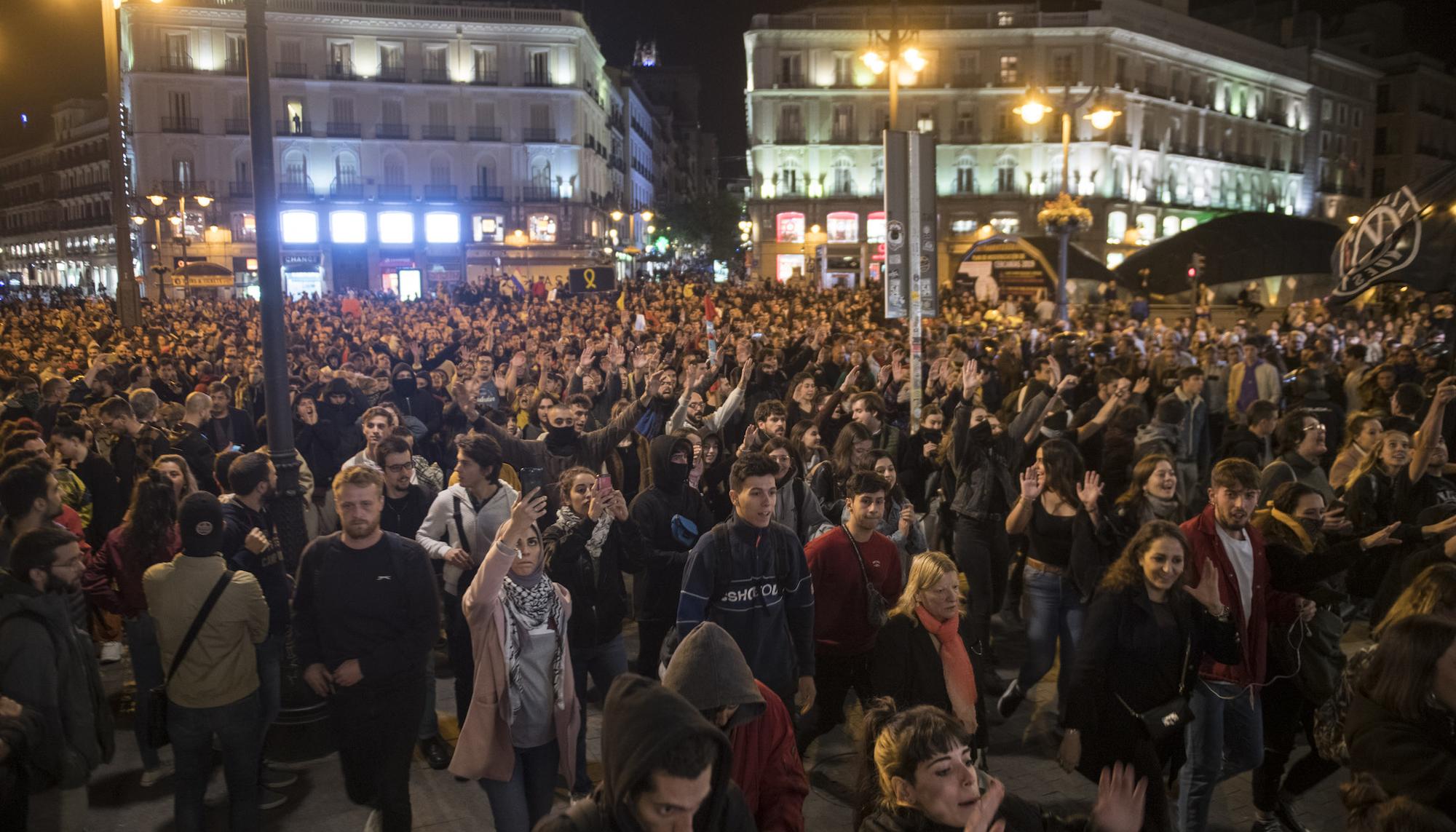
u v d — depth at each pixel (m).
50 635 3.74
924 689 4.16
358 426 8.67
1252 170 71.81
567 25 62.94
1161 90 64.50
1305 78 75.12
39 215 94.31
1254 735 4.36
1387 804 2.62
